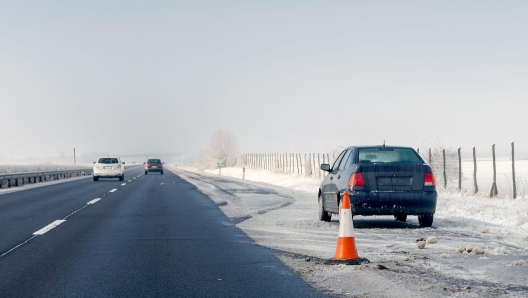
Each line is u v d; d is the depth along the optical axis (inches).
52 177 2066.9
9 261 351.6
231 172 2984.7
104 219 609.6
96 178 1772.9
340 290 264.4
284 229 513.0
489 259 341.1
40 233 490.0
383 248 389.1
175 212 689.6
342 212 337.7
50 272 315.3
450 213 666.8
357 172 491.2
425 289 262.8
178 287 275.6
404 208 488.4
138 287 276.4
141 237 462.6
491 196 839.7
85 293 264.4
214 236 466.6
